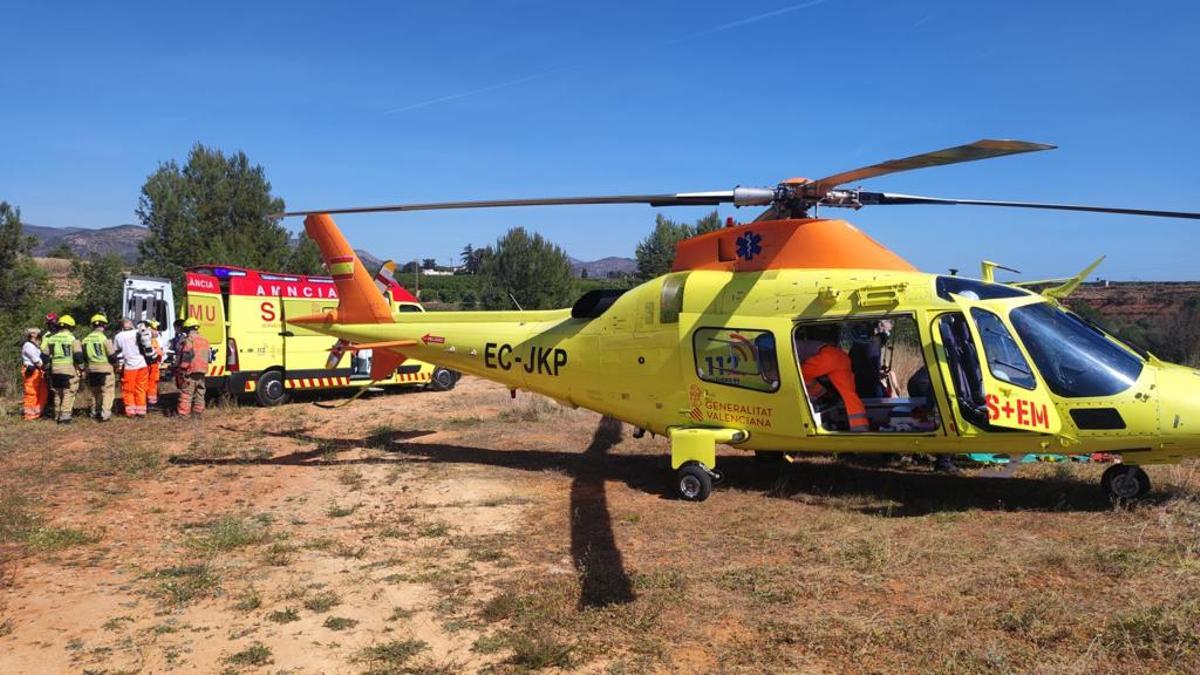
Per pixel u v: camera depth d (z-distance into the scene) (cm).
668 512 722
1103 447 659
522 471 920
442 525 704
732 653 425
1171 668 379
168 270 3031
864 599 492
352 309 1081
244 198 3244
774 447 788
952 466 850
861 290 720
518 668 418
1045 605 457
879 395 779
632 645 440
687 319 806
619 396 870
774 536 632
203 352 1377
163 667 434
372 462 992
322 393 1702
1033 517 650
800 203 769
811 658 415
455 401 1556
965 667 393
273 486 875
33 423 1291
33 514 756
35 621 500
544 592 527
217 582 567
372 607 516
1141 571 507
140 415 1365
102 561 623
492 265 3684
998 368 677
